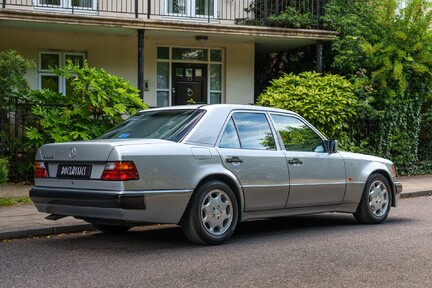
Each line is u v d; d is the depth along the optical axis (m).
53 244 7.79
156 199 7.03
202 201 7.45
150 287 5.60
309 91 15.42
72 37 16.41
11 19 14.16
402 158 17.44
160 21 15.45
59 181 7.45
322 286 5.67
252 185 7.95
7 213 9.80
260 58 19.94
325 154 8.92
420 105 17.56
